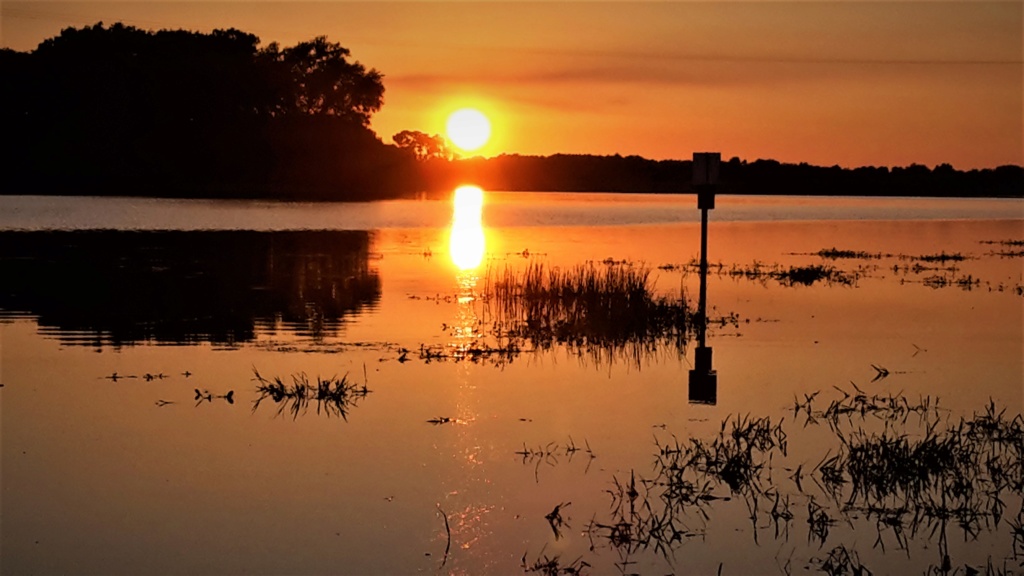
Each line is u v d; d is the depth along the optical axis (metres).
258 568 8.17
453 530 8.94
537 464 10.72
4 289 23.98
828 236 49.38
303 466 10.57
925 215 78.31
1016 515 9.42
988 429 11.97
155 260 31.44
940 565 8.36
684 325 19.50
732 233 51.06
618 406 13.18
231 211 63.19
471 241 42.38
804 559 8.45
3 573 8.02
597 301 21.23
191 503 9.54
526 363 15.99
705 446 11.34
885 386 14.42
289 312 20.94
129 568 8.17
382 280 26.80
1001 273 30.50
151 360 15.77
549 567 8.24
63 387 13.91
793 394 13.91
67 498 9.64
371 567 8.21
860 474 10.38
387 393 13.77
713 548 8.66
